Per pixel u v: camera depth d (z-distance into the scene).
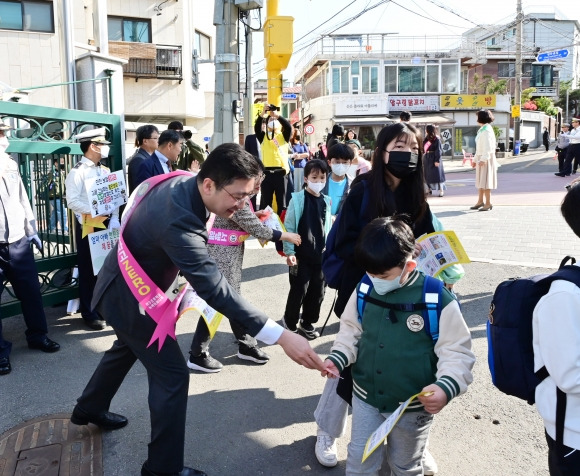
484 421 3.22
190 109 23.77
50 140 4.69
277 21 7.13
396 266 2.07
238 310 2.28
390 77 33.34
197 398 3.57
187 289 2.69
